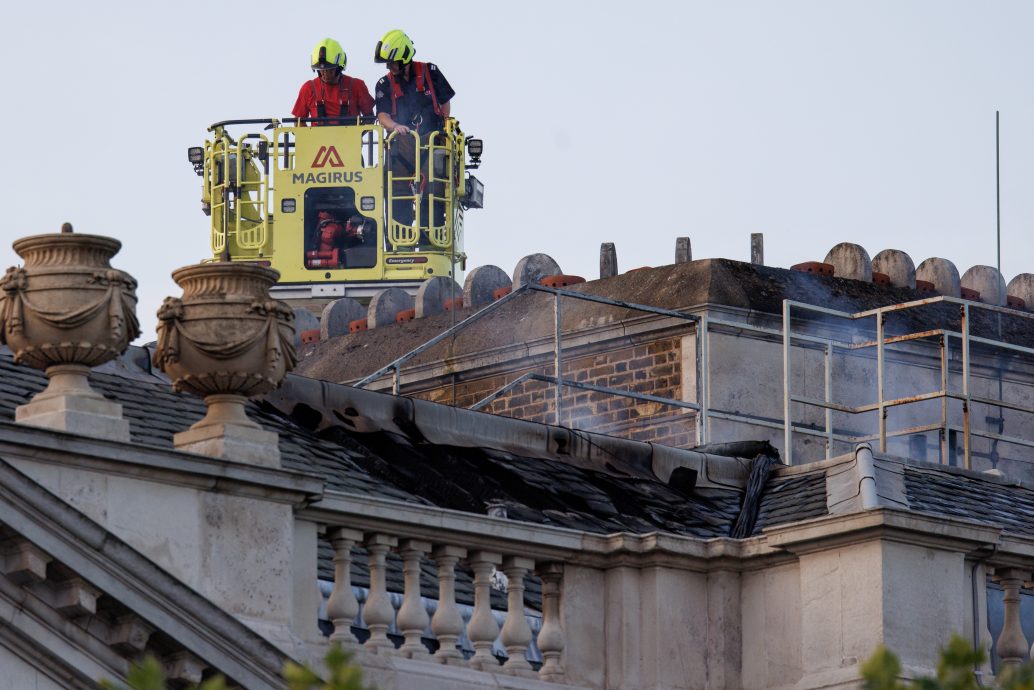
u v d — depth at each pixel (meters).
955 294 112.81
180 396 65.69
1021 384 112.19
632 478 74.06
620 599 59.75
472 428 72.88
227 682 50.72
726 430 102.69
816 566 59.69
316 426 69.56
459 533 56.47
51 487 50.25
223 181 148.88
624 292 106.25
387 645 54.88
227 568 52.16
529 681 57.19
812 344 105.75
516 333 109.25
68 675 49.75
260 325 54.56
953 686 35.56
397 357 113.56
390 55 147.62
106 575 49.59
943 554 59.53
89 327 52.81
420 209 149.25
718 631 60.50
